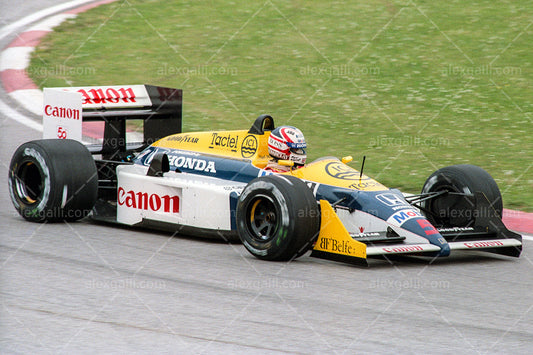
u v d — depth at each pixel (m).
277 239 20.52
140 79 50.34
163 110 28.81
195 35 59.00
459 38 56.31
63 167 23.97
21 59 52.22
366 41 56.69
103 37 58.28
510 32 56.69
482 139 40.09
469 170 24.02
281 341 15.12
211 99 47.34
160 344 14.80
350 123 43.06
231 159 24.70
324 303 17.55
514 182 33.22
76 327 15.59
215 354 14.39
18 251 21.25
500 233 22.77
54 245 22.08
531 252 23.62
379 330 15.88
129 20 62.16
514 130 41.56
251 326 15.91
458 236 22.27
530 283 19.97
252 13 63.44
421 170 35.00
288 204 20.30
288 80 50.56
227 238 23.17
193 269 20.14
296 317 16.53
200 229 23.52
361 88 48.97
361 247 20.03
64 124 26.73
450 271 20.97
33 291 17.80
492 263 22.16
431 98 47.06
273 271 20.14
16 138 37.44
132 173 25.12
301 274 19.92
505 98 46.56
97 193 24.75
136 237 23.70
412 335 15.65
